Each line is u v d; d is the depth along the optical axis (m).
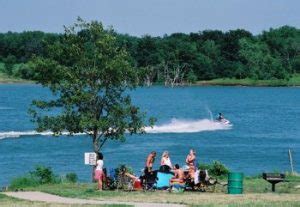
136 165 166.50
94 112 114.25
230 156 192.38
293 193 91.38
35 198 84.44
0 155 182.25
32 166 161.00
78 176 142.75
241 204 76.31
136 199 83.44
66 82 112.69
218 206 74.38
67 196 86.88
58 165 162.75
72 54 113.38
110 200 82.69
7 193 89.75
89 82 113.69
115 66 111.56
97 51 113.25
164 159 101.19
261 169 166.12
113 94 114.75
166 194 89.88
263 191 94.38
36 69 113.00
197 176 95.25
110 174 96.88
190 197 85.56
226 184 95.38
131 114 115.81
